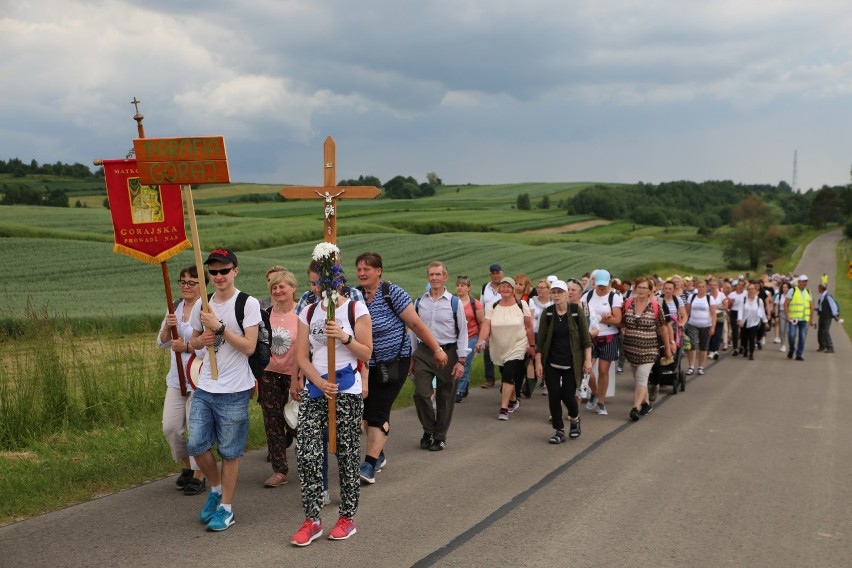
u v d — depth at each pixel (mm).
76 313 20016
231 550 4871
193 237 5223
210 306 5371
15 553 4746
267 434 6523
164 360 10008
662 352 11125
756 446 8281
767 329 20922
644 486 6594
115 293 26516
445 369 7969
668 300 12266
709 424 9617
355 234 60188
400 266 47781
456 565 4684
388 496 6211
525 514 5746
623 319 10078
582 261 59469
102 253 35000
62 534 5105
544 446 8242
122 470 6613
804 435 8906
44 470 6539
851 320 30922
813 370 15734
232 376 5332
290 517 5609
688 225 143125
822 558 4918
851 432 9094
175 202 6199
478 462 7457
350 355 5223
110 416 8586
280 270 6691
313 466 5102
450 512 5777
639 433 9008
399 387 6789
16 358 9219
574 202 132500
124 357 10078
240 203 98062
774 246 87500
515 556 4855
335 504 5977
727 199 197125
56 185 100438
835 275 73062
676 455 7828
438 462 7441
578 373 8461
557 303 8555
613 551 4980
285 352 6457
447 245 58781
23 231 41062
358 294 5500
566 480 6777
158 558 4695
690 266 76500
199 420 5285
